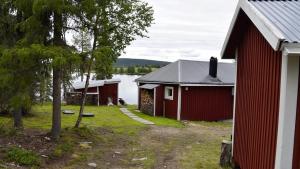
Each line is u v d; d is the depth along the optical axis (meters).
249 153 8.09
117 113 21.77
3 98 12.34
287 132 6.10
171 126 17.75
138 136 14.48
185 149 12.54
